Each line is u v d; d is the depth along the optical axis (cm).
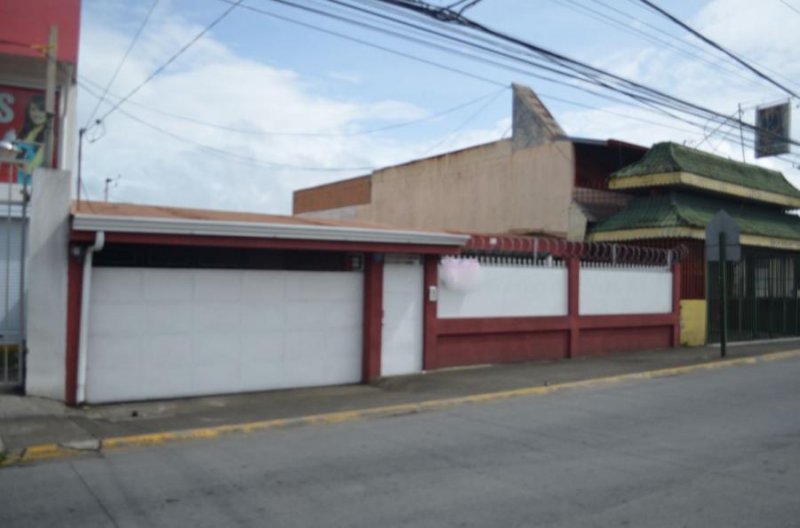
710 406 1016
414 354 1295
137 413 942
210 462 711
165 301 1050
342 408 988
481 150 2359
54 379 948
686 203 1897
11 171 984
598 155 2098
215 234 1012
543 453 743
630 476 652
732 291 2006
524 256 1470
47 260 946
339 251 1202
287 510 559
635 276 1686
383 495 597
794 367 1494
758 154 2280
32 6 1120
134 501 582
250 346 1120
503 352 1424
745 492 601
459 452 749
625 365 1425
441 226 2509
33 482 639
